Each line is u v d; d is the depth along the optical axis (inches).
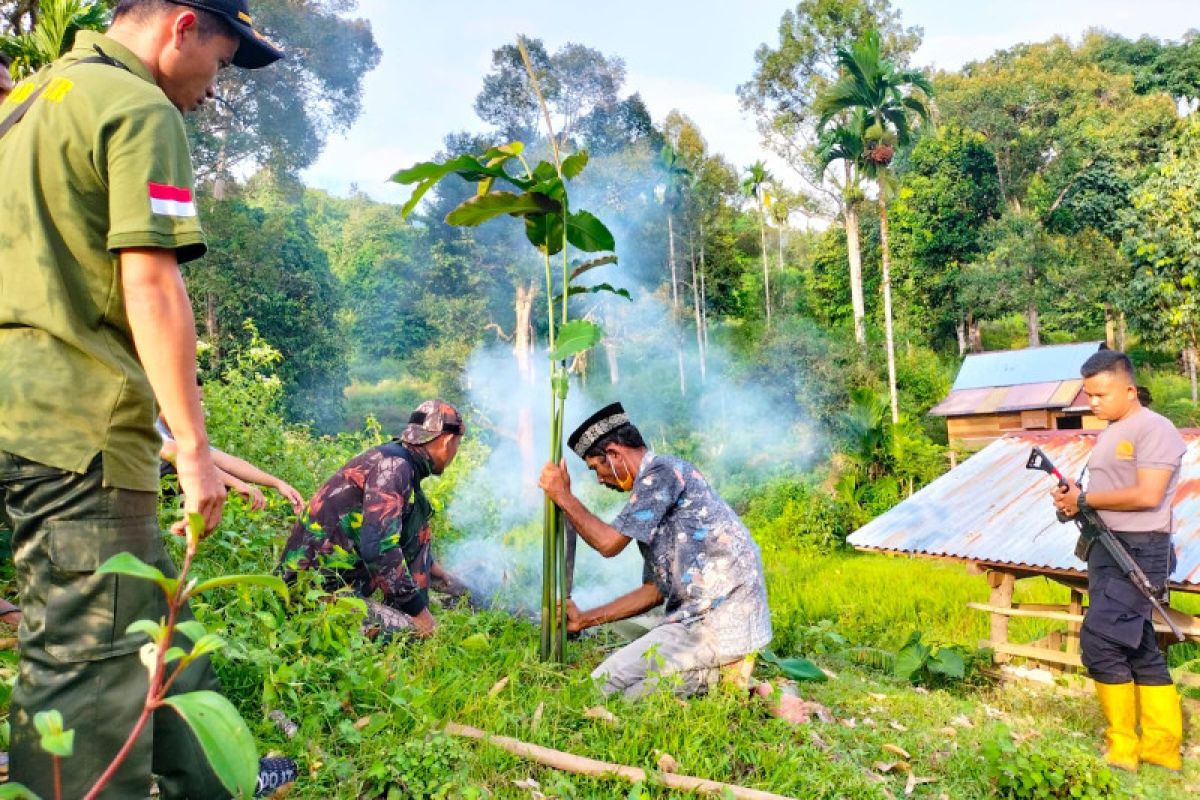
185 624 53.4
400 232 2352.4
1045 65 1897.1
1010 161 1787.6
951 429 1067.3
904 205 1841.8
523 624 188.9
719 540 162.9
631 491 173.9
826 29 1815.9
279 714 121.4
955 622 299.7
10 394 72.4
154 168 73.3
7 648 124.4
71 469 73.1
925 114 1337.4
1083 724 189.9
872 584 383.6
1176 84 2169.0
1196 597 354.9
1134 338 1840.6
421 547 187.0
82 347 74.4
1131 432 172.6
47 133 74.5
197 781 83.5
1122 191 1653.5
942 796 139.3
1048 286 1647.4
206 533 76.4
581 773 123.7
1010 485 269.7
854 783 133.3
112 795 74.0
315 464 311.9
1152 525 168.7
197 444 74.9
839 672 218.1
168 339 72.9
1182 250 895.1
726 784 124.3
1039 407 995.3
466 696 139.6
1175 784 157.3
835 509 730.8
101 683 74.2
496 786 117.6
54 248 74.7
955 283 1739.7
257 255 1385.3
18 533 74.0
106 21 240.4
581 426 168.6
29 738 72.8
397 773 111.1
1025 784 140.5
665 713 141.0
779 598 346.6
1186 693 211.3
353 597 147.3
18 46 223.5
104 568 48.5
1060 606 242.2
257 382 313.4
